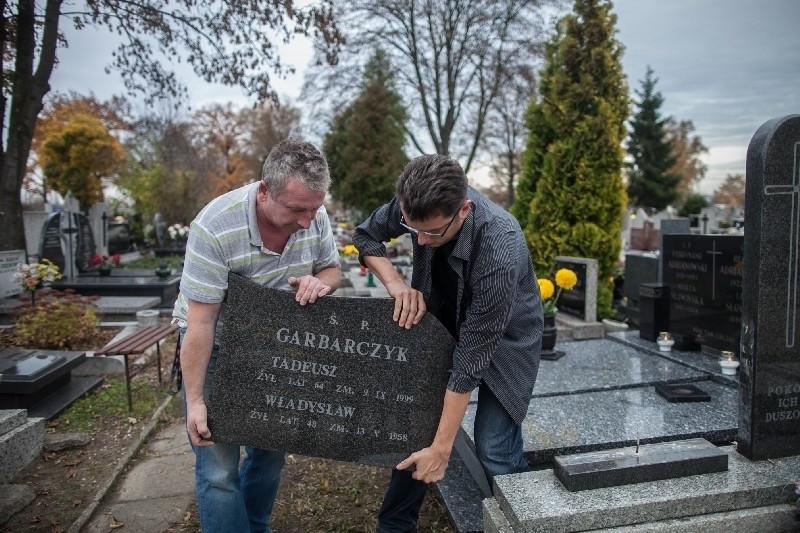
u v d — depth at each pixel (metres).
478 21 19.28
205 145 36.38
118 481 3.40
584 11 7.24
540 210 7.38
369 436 2.03
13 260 8.02
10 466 3.33
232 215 2.02
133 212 23.55
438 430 1.94
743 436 2.42
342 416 2.03
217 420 2.04
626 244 17.61
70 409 4.48
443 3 19.36
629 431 3.11
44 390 4.55
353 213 33.81
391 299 1.99
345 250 12.60
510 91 20.72
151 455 3.77
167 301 9.13
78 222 10.88
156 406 4.59
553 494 2.13
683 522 2.04
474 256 1.97
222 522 2.06
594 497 2.10
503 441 2.38
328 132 28.11
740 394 2.43
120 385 5.07
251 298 2.02
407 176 1.78
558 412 3.45
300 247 2.21
